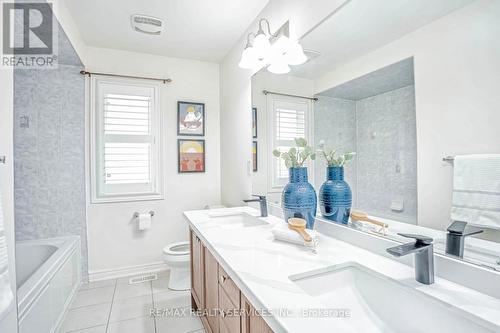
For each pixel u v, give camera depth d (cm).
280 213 191
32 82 245
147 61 286
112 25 229
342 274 106
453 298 78
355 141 130
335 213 143
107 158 269
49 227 249
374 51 119
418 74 100
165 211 292
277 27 191
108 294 238
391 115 112
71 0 192
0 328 99
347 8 133
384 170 116
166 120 292
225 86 297
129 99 276
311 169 158
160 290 245
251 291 85
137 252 281
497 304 75
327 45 146
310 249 123
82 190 261
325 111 148
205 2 200
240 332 105
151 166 285
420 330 81
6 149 107
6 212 105
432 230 97
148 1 197
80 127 260
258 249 124
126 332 184
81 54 249
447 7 90
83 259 261
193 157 304
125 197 276
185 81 302
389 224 115
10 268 107
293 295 82
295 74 173
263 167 213
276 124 194
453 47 89
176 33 245
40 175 247
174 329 187
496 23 77
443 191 93
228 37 254
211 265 152
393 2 110
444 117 92
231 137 280
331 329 66
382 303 94
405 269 99
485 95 80
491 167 79
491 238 79
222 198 311
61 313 193
